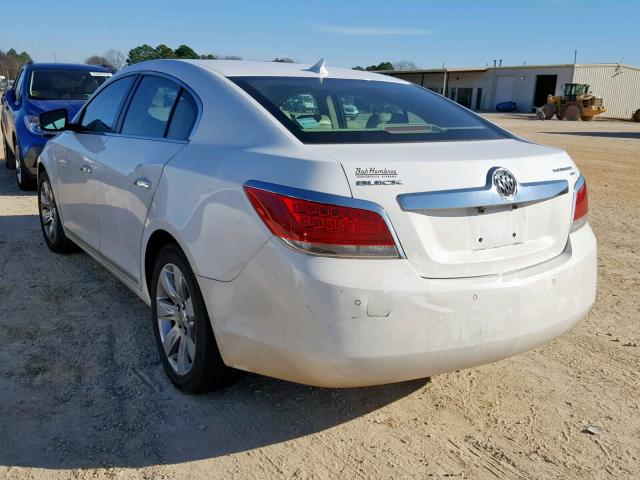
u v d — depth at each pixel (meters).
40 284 4.85
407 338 2.53
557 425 3.10
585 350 3.93
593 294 3.13
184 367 3.24
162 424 3.01
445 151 2.85
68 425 2.98
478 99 60.84
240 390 3.33
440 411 3.20
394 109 3.46
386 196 2.52
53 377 3.42
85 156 4.40
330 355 2.49
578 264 2.99
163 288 3.39
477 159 2.75
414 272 2.55
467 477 2.69
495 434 3.01
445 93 63.38
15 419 3.01
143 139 3.73
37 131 8.20
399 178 2.56
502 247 2.79
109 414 3.08
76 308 4.39
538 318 2.80
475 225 2.70
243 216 2.70
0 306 4.39
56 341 3.86
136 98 4.05
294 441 2.92
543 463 2.79
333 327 2.47
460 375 3.57
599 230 7.23
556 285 2.87
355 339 2.47
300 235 2.51
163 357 3.41
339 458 2.80
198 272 2.93
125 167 3.73
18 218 7.03
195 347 3.09
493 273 2.73
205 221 2.90
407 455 2.83
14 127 8.54
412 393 3.37
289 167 2.62
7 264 5.32
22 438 2.87
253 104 3.10
